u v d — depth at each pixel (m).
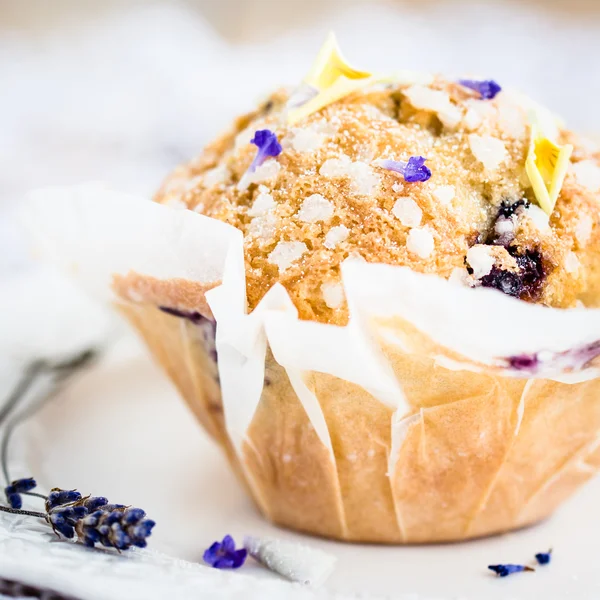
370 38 0.76
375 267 0.31
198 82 0.73
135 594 0.29
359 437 0.32
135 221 0.32
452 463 0.32
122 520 0.30
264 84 0.72
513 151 0.32
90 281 0.34
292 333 0.31
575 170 0.33
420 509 0.33
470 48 0.74
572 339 0.31
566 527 0.34
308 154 0.32
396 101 0.33
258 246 0.32
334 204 0.32
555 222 0.32
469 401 0.32
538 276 0.32
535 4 0.83
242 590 0.30
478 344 0.31
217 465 0.36
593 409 0.32
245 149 0.33
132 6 0.85
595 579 0.32
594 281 0.32
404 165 0.32
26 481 0.33
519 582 0.32
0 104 0.70
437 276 0.31
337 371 0.31
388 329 0.31
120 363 0.40
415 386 0.32
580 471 0.33
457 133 0.33
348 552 0.33
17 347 0.39
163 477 0.36
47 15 0.83
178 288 0.32
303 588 0.31
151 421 0.38
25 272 0.49
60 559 0.30
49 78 0.74
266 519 0.34
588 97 0.64
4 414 0.36
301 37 0.80
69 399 0.38
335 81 0.33
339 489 0.33
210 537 0.33
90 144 0.66
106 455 0.36
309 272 0.31
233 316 0.31
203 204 0.33
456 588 0.32
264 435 0.33
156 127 0.68
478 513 0.33
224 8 0.90
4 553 0.30
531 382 0.32
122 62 0.76
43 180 0.62
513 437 0.32
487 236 0.32
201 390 0.34
